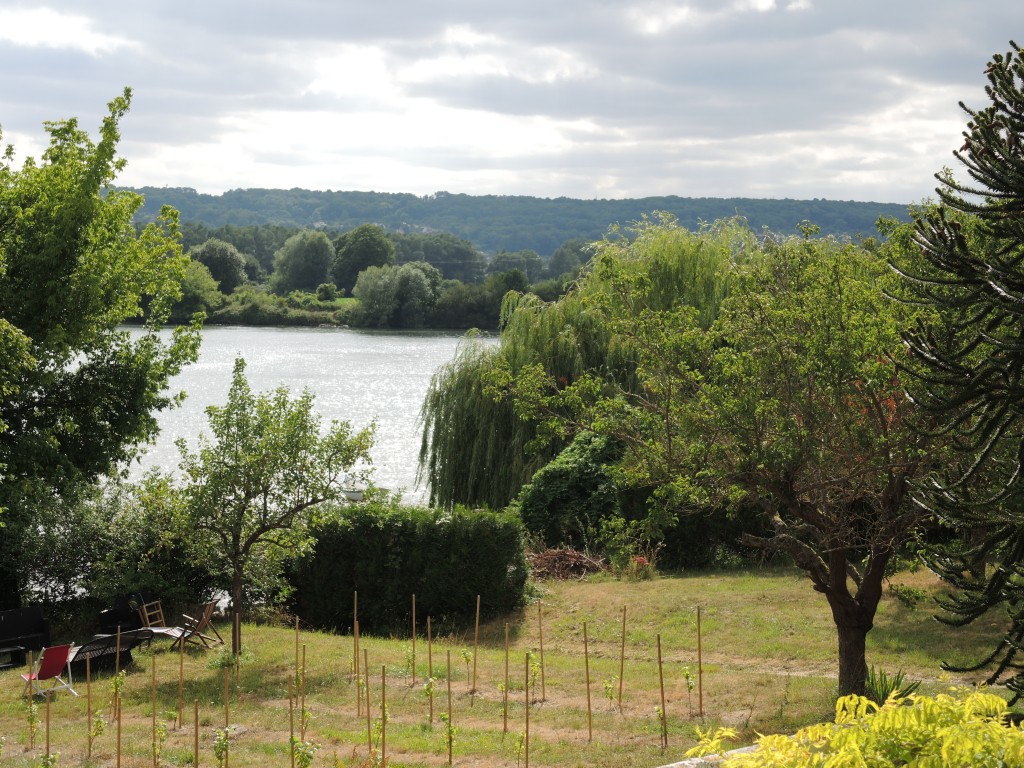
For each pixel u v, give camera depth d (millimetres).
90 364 26000
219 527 17844
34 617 18281
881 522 13727
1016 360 9234
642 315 14805
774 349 13711
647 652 19422
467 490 32906
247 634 20438
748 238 31109
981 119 9578
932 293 10539
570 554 26766
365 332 127750
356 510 23422
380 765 11414
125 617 19438
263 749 12648
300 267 166875
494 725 13969
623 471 15227
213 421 17859
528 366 15922
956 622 10570
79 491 21734
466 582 23141
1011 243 10734
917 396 10125
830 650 18516
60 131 26359
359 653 18516
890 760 4227
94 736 12312
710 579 24500
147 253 26969
